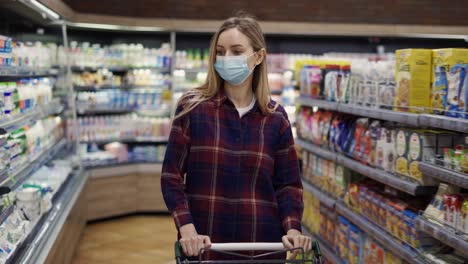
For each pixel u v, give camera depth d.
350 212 4.64
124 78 8.11
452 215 3.13
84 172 7.19
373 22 8.73
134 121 8.09
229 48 2.63
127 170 7.82
